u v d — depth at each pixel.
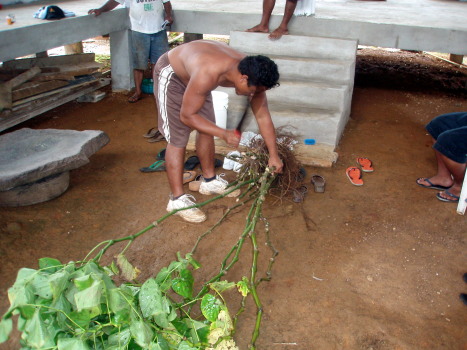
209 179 4.02
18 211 3.77
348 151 4.96
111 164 4.65
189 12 6.30
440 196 4.02
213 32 6.32
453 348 2.59
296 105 5.20
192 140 5.07
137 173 4.48
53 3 7.00
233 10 6.39
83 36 5.67
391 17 6.21
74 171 4.48
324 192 4.16
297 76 5.41
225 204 3.95
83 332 1.73
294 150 4.57
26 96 5.26
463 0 8.70
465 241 3.51
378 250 3.40
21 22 5.14
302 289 3.01
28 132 4.31
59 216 3.75
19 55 4.81
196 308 2.83
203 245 3.43
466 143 3.70
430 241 3.51
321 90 5.03
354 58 5.45
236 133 3.12
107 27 6.07
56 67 5.88
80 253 3.32
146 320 1.81
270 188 4.05
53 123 5.70
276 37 5.58
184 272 2.05
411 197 4.09
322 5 7.43
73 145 4.03
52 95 5.64
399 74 7.83
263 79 2.75
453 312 2.84
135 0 5.78
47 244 3.40
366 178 4.42
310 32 5.86
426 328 2.72
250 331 2.68
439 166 4.18
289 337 2.65
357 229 3.64
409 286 3.05
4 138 4.19
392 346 2.59
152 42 6.11
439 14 6.76
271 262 2.68
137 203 3.97
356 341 2.62
